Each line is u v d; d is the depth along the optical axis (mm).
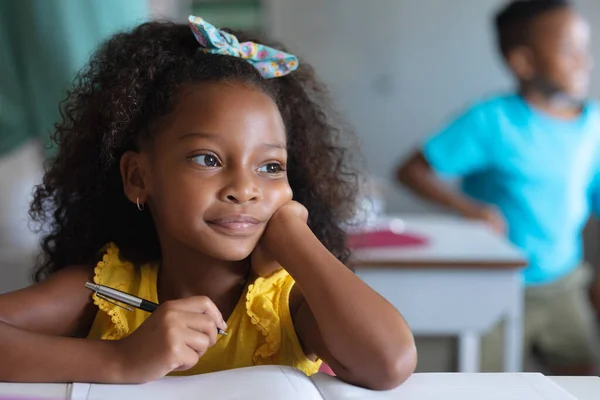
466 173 2375
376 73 3725
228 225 750
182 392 634
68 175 923
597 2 3504
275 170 786
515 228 2246
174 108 783
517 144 2250
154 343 658
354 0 3684
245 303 819
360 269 1734
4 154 1755
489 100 2338
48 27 1521
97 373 657
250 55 863
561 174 2234
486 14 3643
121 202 902
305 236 768
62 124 955
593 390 658
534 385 663
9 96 1612
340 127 1085
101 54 944
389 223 2141
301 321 797
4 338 686
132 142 831
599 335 2414
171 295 849
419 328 1767
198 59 827
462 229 2133
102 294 750
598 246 3334
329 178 1007
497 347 1925
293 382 653
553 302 2184
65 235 934
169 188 769
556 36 2215
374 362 675
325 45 3719
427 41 3686
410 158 2400
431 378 691
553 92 2256
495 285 1759
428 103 3727
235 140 754
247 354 814
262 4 3637
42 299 805
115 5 1542
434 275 1748
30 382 665
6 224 1800
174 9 2932
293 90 958
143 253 899
